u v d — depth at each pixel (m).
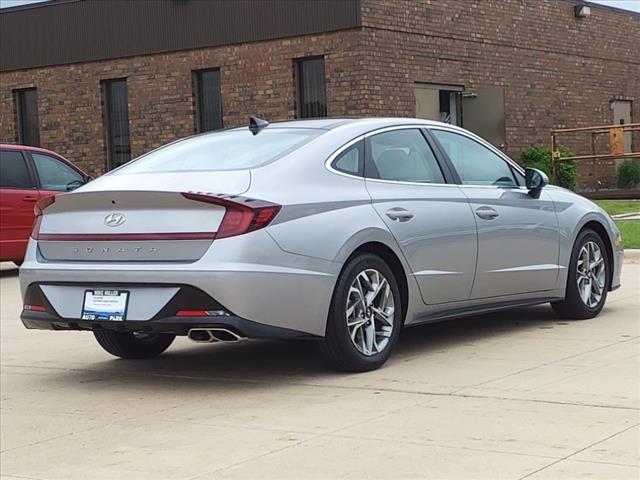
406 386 5.57
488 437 4.46
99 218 5.79
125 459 4.52
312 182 5.88
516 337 7.03
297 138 6.21
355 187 6.09
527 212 7.15
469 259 6.65
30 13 20.94
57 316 5.87
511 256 7.00
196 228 5.46
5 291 11.98
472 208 6.72
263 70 17.97
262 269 5.41
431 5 18.23
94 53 20.14
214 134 6.77
